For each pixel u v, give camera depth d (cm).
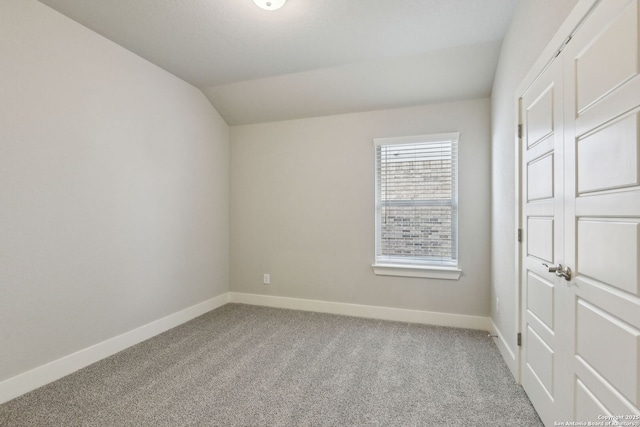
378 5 207
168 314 305
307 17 220
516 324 205
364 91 317
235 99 353
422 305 322
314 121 361
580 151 125
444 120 313
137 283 272
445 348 259
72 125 221
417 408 179
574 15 127
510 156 223
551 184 152
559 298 144
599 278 113
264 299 382
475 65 271
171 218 309
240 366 229
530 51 184
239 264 389
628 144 97
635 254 94
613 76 104
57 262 213
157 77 293
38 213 202
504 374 216
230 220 391
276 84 326
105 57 245
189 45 257
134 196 270
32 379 198
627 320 98
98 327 239
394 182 335
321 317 338
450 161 315
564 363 139
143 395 192
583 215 124
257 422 168
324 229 358
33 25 199
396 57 276
